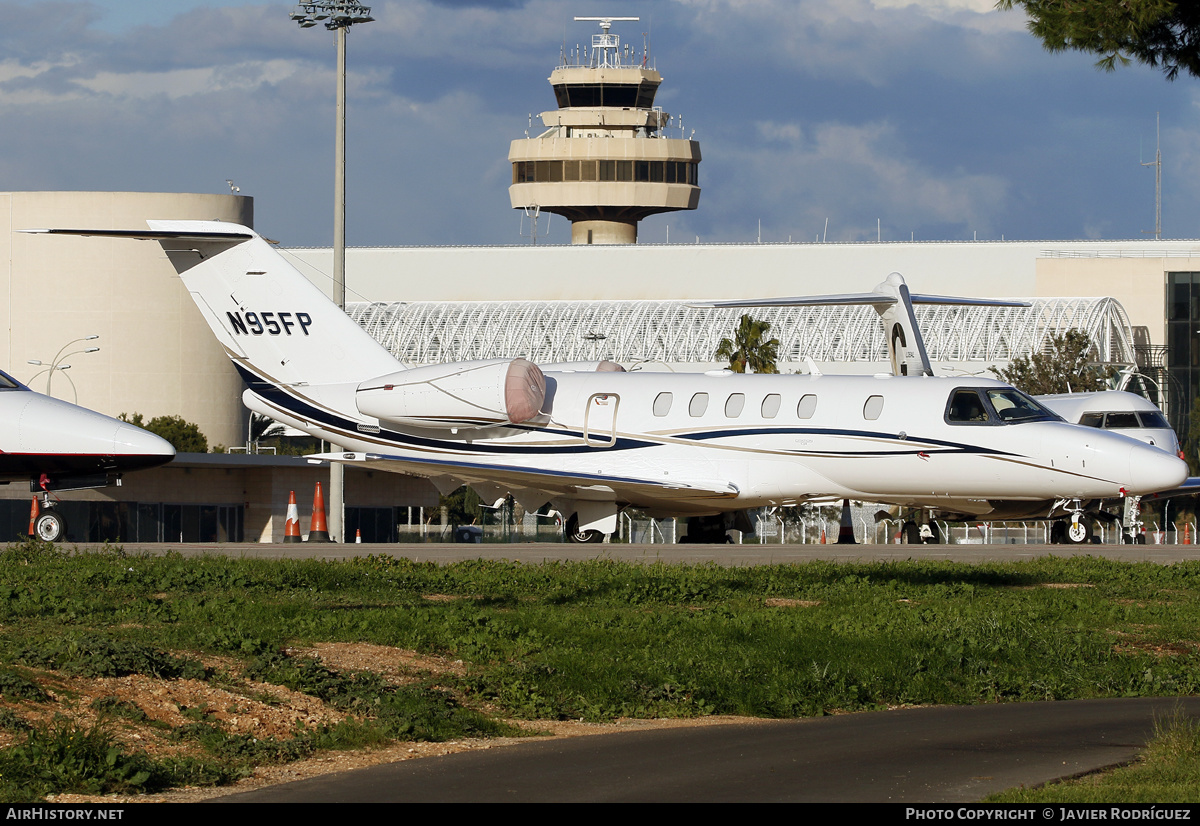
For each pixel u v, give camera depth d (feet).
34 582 225.76
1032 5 214.48
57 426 341.62
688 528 410.72
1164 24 215.31
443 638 183.21
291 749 128.06
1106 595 255.91
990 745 139.13
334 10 488.85
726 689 167.53
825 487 349.20
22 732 120.88
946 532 619.26
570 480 352.08
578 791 115.65
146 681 141.90
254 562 261.24
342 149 490.90
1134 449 327.67
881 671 180.14
